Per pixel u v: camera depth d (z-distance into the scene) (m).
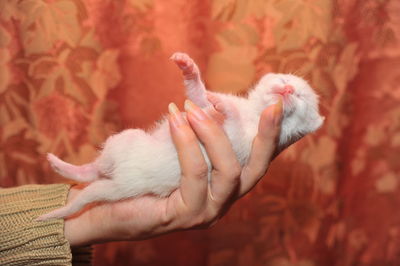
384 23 0.66
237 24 0.66
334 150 0.68
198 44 0.66
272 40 0.66
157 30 0.66
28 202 0.50
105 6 0.66
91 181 0.52
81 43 0.66
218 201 0.48
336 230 0.70
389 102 0.67
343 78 0.67
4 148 0.68
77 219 0.50
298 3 0.66
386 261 0.69
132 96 0.67
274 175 0.69
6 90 0.67
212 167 0.49
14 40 0.66
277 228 0.70
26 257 0.48
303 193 0.69
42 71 0.66
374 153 0.68
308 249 0.70
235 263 0.71
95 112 0.67
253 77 0.66
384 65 0.66
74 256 0.52
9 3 0.66
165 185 0.49
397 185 0.68
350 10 0.66
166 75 0.67
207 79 0.67
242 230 0.71
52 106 0.67
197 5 0.66
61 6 0.66
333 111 0.67
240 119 0.50
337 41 0.66
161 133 0.50
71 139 0.68
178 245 0.72
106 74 0.67
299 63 0.66
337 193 0.69
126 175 0.49
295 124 0.52
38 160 0.68
